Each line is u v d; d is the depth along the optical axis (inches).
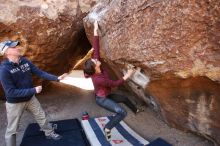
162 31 131.5
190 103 148.3
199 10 120.0
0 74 145.7
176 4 124.7
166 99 158.2
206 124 148.3
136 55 144.3
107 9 169.3
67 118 213.8
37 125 198.2
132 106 180.7
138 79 162.2
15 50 149.2
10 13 206.4
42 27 215.8
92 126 189.9
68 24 227.1
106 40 165.8
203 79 132.4
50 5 219.9
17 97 151.6
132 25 144.8
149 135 179.8
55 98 248.1
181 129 174.2
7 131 161.2
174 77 139.1
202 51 125.0
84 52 283.6
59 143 172.7
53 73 255.3
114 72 199.3
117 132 181.0
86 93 258.2
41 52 224.4
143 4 138.6
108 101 157.9
